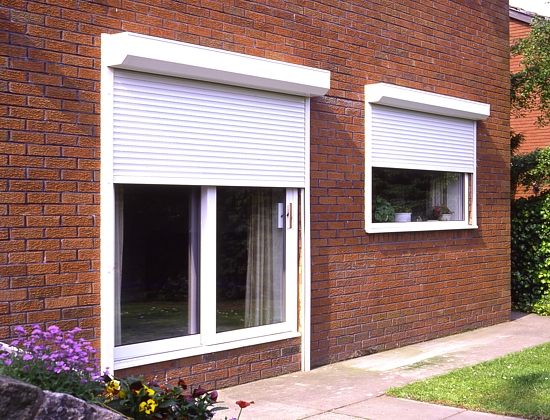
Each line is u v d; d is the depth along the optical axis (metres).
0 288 4.93
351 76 8.05
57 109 5.29
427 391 6.31
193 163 6.29
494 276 10.56
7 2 5.01
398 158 8.73
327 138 7.75
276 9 7.12
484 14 10.34
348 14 8.02
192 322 6.46
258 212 7.11
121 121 5.72
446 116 9.59
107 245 5.56
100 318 5.55
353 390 6.54
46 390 3.45
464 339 9.34
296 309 7.43
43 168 5.20
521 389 6.30
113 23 5.68
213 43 6.46
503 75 10.80
